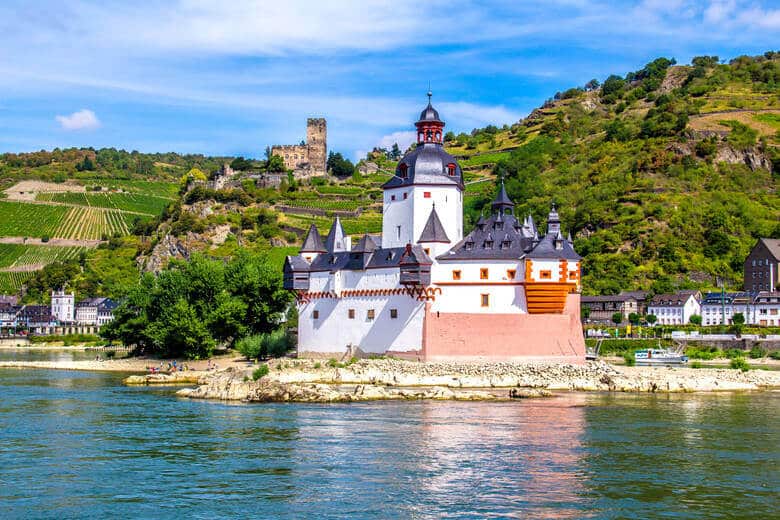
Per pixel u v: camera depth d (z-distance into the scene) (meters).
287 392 107.19
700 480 66.25
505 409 100.38
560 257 138.12
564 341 138.50
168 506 59.09
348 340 149.38
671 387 122.75
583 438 82.06
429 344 137.25
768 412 99.56
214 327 173.12
